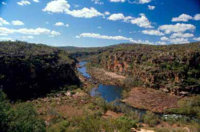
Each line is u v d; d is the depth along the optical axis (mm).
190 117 61219
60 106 67312
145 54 138875
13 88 78625
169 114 65188
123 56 159125
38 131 22203
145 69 113000
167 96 87375
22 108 26141
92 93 95562
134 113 60406
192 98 77250
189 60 98688
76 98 80312
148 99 82625
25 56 93000
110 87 110562
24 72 85625
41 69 94875
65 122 44969
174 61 104750
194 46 128875
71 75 114438
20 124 19906
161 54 118750
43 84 93250
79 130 36281
